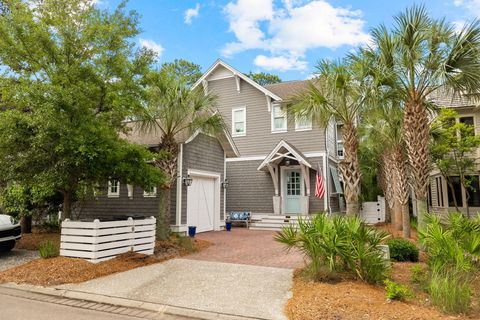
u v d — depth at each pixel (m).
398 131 11.62
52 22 8.55
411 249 7.88
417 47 8.12
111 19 8.89
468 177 16.78
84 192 10.16
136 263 7.82
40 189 9.53
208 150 14.70
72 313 5.00
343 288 5.55
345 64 8.82
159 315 4.98
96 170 8.07
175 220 12.35
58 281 6.41
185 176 12.94
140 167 8.61
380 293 5.41
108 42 8.72
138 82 9.31
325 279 6.02
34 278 6.56
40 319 4.71
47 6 8.77
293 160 16.75
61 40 8.30
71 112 7.52
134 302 5.41
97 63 8.57
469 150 14.95
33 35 7.79
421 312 4.61
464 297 4.71
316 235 6.25
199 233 13.82
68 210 9.40
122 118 9.24
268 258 8.62
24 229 12.18
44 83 7.87
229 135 15.26
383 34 8.56
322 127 9.59
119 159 8.11
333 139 19.69
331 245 5.96
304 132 17.17
